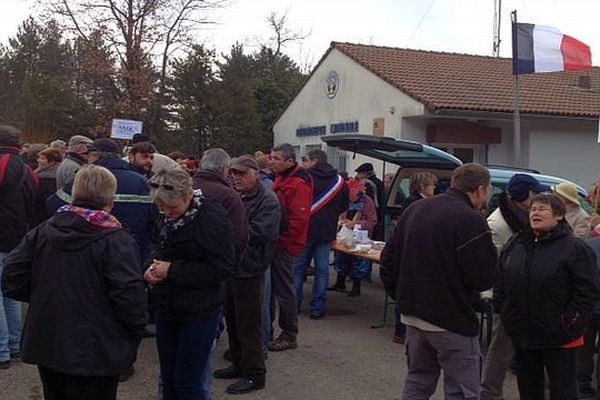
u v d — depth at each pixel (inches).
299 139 1099.9
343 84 975.6
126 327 146.6
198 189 182.2
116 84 1187.3
